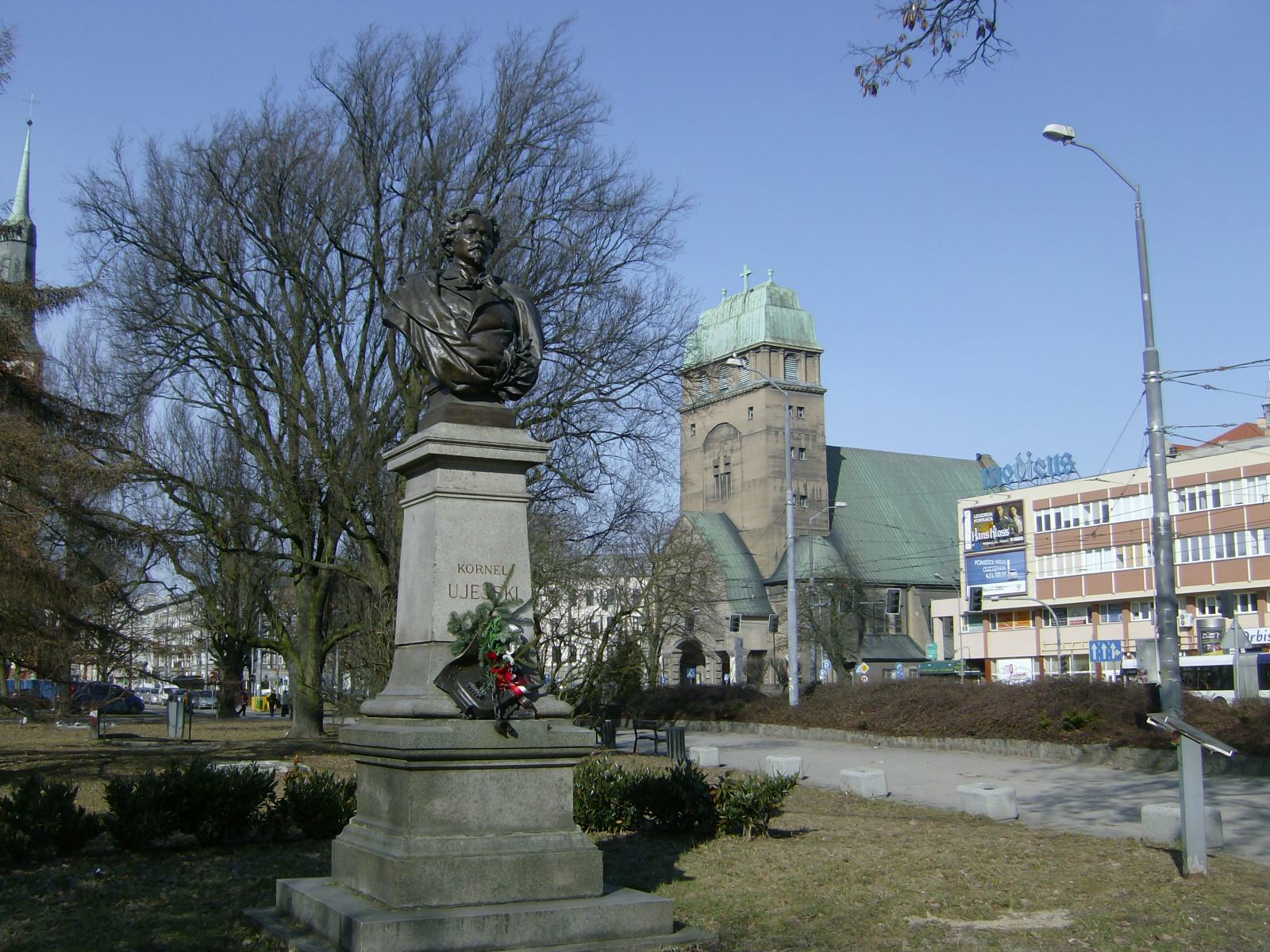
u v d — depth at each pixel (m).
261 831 14.48
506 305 10.45
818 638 80.31
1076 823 16.50
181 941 9.23
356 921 8.16
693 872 12.15
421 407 28.47
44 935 9.51
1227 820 16.09
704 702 43.53
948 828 15.77
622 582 34.69
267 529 31.98
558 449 29.36
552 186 29.69
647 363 29.75
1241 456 63.53
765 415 94.00
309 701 33.97
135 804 13.62
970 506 81.38
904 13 10.59
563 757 9.22
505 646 9.33
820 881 11.63
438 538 9.60
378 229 29.03
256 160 28.64
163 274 28.67
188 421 38.16
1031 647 76.00
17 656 20.73
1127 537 69.94
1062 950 9.04
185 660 27.66
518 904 8.76
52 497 20.69
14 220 22.80
